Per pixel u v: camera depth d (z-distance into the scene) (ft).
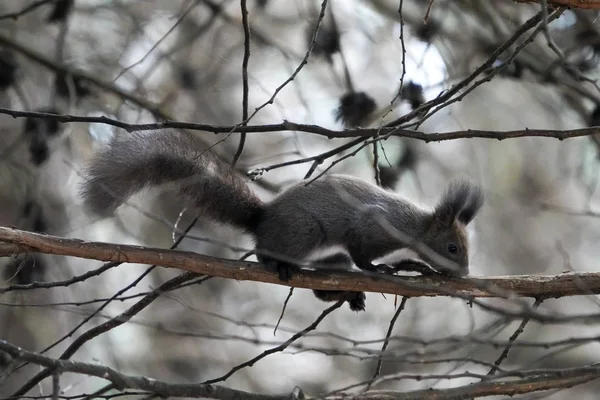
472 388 23.85
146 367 57.11
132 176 27.58
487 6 42.24
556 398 56.24
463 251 30.94
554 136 25.23
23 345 49.14
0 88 37.81
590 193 42.83
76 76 38.99
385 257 31.24
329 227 29.48
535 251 59.52
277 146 55.31
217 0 47.75
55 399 18.81
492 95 54.60
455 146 57.57
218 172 29.19
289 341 24.11
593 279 25.85
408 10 45.60
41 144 37.63
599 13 34.83
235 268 25.25
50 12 40.27
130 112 42.96
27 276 34.73
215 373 58.95
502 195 57.21
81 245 23.70
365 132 25.70
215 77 46.68
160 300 59.67
